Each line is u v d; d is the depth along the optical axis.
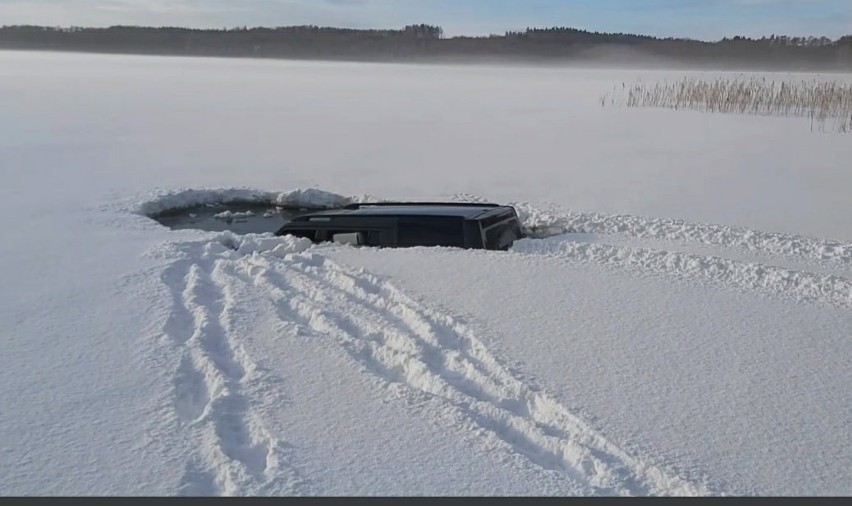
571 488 3.39
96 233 9.02
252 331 5.43
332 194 11.91
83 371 4.77
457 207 8.85
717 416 4.09
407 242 8.09
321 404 4.23
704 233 8.92
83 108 28.61
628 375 4.64
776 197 12.20
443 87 48.62
